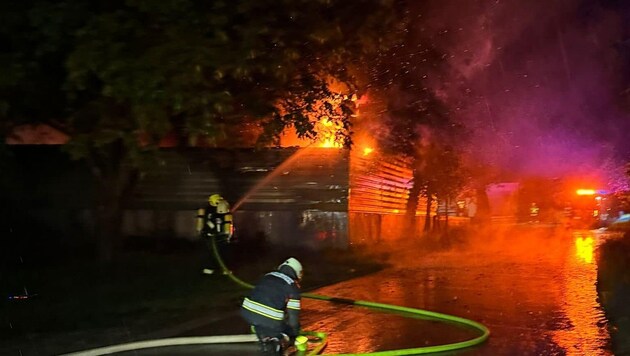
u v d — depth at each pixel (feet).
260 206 57.11
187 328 28.12
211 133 21.49
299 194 56.85
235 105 25.86
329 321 29.60
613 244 60.39
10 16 22.44
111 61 19.84
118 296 34.42
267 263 48.44
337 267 49.01
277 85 26.30
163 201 57.62
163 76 19.90
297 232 56.65
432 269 50.21
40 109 28.12
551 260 56.39
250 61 22.70
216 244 41.78
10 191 56.80
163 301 33.60
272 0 22.26
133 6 21.50
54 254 52.24
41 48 22.35
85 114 23.21
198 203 57.26
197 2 21.61
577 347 24.32
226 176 57.36
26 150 56.90
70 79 20.88
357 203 59.47
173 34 20.70
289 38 23.47
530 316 30.50
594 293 37.35
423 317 30.50
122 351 23.95
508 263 54.19
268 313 20.86
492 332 27.04
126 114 22.22
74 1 21.91
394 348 24.57
